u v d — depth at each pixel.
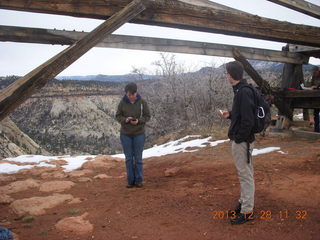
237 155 3.33
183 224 3.45
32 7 3.82
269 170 5.48
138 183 5.53
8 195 5.35
